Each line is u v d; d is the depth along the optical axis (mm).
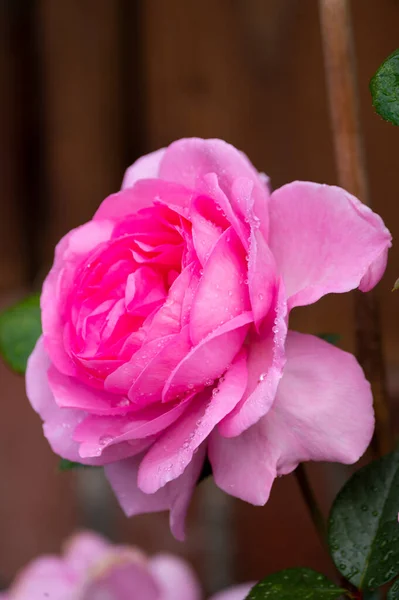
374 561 487
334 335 533
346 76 531
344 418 462
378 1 870
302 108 926
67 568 746
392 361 873
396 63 468
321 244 468
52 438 495
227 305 459
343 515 493
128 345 472
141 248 480
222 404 455
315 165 922
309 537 935
